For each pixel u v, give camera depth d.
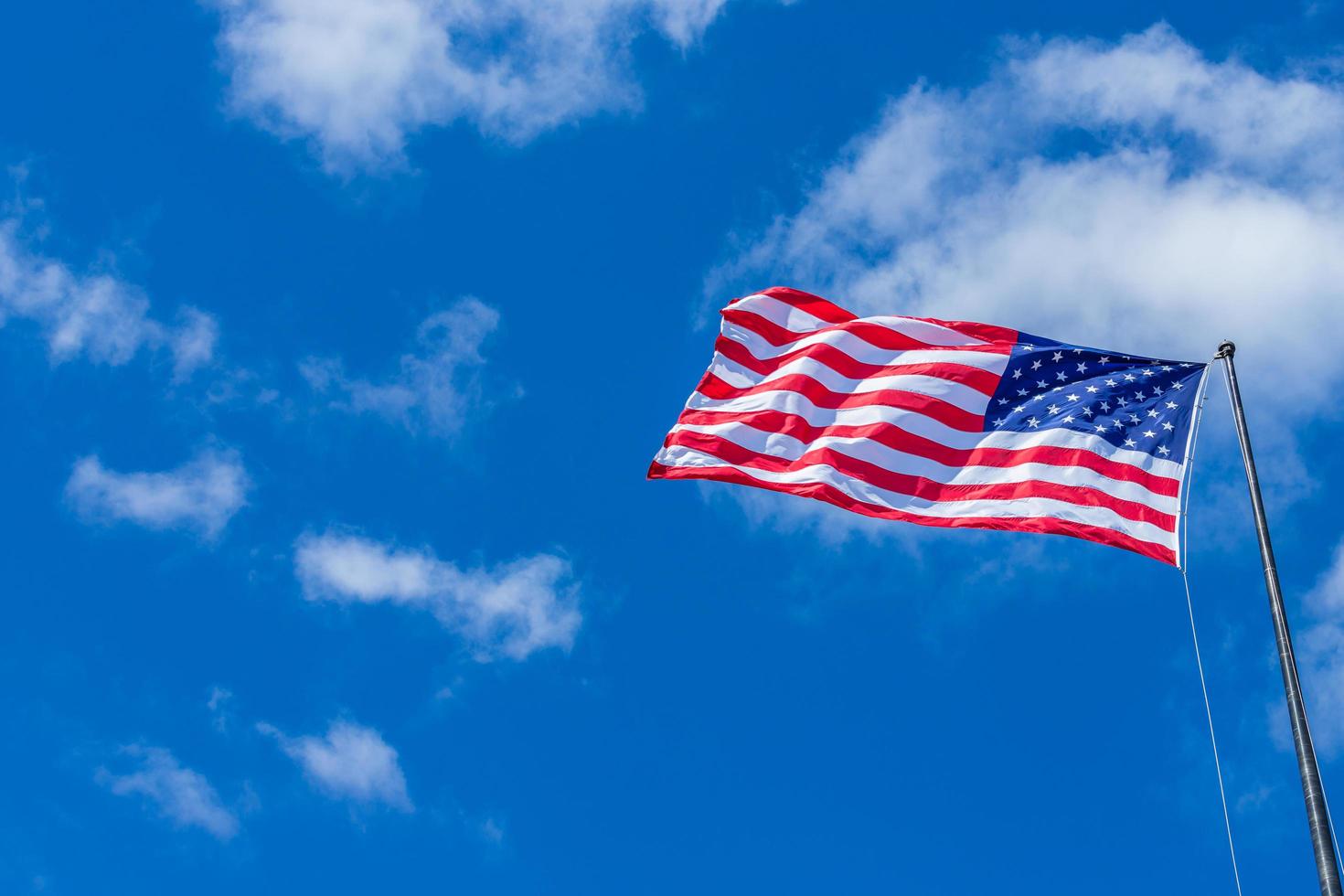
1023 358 24.80
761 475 24.50
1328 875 14.46
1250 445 20.00
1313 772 15.50
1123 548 22.09
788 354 26.25
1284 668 16.75
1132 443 23.16
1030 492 23.08
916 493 23.78
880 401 24.80
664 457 25.17
